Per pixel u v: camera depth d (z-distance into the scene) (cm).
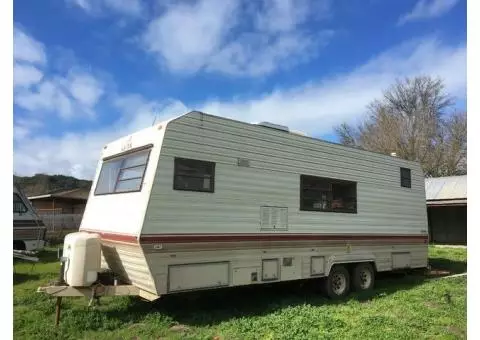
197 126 721
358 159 1007
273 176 823
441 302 855
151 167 674
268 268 799
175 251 674
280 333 632
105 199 783
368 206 1016
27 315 717
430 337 640
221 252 732
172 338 607
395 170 1112
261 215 795
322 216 905
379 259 1030
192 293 835
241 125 783
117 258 729
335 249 926
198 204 707
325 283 906
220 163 745
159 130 691
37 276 1077
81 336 627
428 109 3962
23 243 1436
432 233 2655
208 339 612
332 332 646
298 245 852
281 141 846
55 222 2947
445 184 2595
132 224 667
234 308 790
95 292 671
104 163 833
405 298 891
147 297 677
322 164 921
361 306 825
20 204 1454
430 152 3825
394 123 4006
